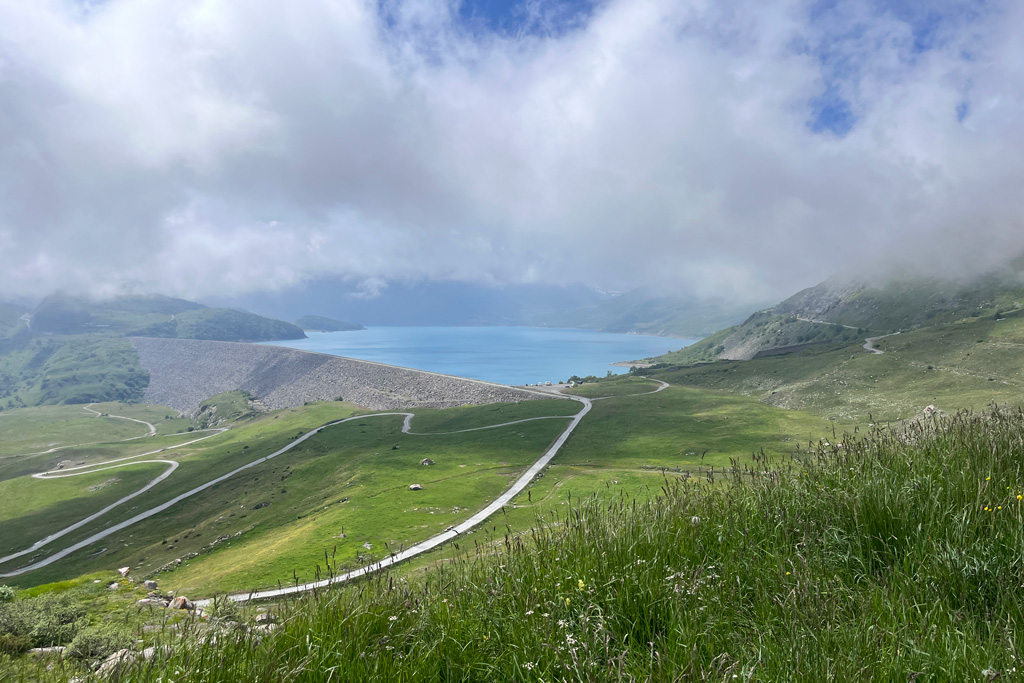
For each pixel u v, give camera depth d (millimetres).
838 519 6375
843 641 4246
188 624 5441
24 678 5672
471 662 4703
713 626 4750
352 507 105375
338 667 4562
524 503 97500
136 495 182625
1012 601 4645
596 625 4824
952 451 7586
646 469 118250
